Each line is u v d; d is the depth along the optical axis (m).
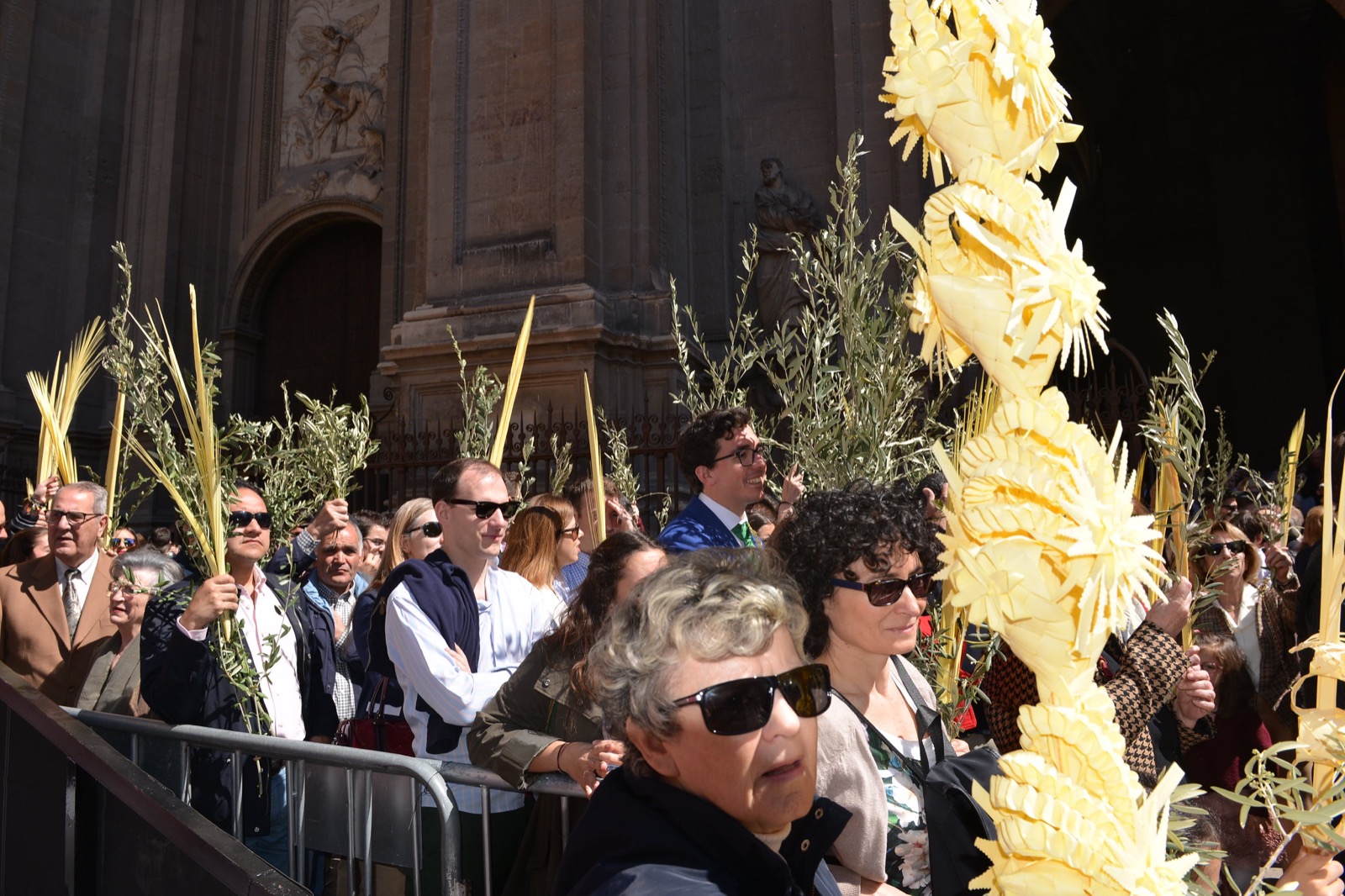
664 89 12.01
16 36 16.42
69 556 4.45
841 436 2.58
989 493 0.85
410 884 2.77
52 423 5.89
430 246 11.68
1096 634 0.80
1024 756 0.84
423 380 11.25
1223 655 3.26
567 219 11.06
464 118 11.78
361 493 11.31
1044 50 0.87
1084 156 21.91
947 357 0.93
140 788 2.34
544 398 10.64
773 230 11.90
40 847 2.69
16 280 16.09
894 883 1.83
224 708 3.21
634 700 1.15
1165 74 21.47
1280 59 19.38
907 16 0.92
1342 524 1.21
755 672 1.12
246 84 18.06
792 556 1.95
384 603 3.16
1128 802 0.81
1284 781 1.14
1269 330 18.91
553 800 2.70
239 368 17.34
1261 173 19.39
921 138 0.96
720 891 1.03
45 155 16.73
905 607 1.87
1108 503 0.82
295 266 17.78
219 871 2.05
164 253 16.72
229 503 3.24
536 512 3.81
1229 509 5.19
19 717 2.87
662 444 9.60
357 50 17.20
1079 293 0.83
